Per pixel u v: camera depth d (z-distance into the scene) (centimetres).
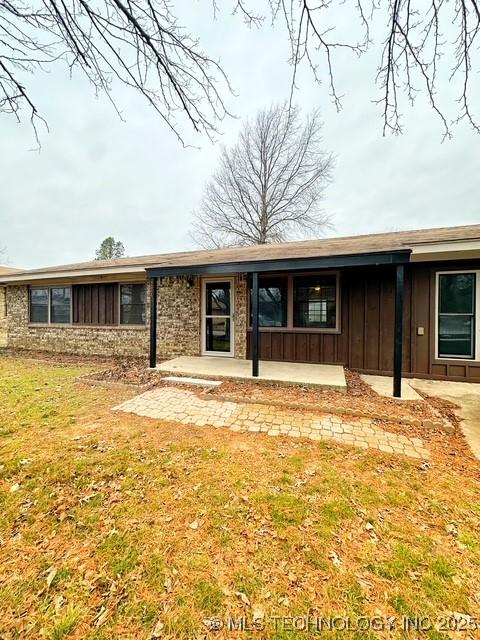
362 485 255
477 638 140
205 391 504
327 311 683
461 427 380
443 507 228
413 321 618
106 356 906
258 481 259
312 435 350
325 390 505
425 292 610
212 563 179
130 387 537
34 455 300
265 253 691
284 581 167
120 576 171
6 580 169
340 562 179
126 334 891
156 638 140
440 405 459
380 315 638
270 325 731
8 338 1084
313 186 1723
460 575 170
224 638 140
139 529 205
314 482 258
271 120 1617
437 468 284
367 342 648
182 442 332
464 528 206
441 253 541
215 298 790
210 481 259
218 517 216
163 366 654
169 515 218
